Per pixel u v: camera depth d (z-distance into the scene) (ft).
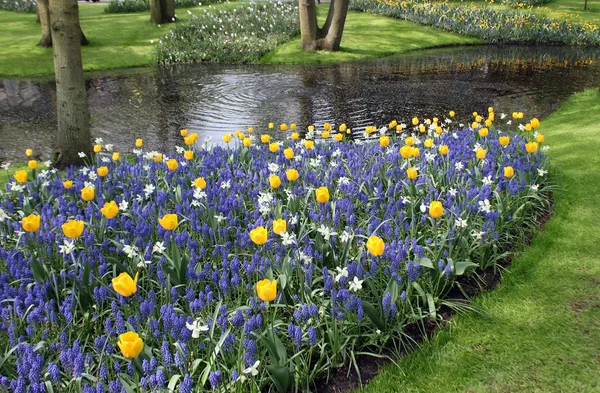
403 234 15.12
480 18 86.94
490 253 15.31
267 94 46.96
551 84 49.98
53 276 12.21
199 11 98.89
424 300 12.49
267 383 10.39
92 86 51.83
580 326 12.24
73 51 24.97
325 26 68.95
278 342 9.99
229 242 14.07
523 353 11.46
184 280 12.73
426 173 18.79
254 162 20.65
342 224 16.35
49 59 62.08
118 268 13.17
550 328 12.24
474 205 15.57
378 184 17.42
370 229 14.43
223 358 10.25
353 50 70.03
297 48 69.62
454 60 65.72
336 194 17.85
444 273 13.03
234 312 11.27
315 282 12.75
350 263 13.58
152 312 11.17
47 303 11.21
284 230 11.98
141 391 9.01
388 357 11.16
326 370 11.09
